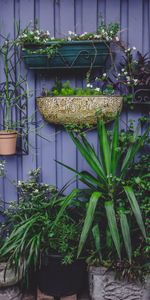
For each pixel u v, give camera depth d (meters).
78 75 2.73
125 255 2.35
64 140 2.76
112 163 2.41
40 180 2.77
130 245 2.17
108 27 2.66
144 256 2.32
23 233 2.34
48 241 2.38
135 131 2.54
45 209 2.53
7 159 2.77
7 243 2.34
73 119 2.54
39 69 2.67
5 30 2.68
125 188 2.28
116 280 2.31
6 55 2.64
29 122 2.74
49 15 2.67
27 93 2.72
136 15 2.71
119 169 2.66
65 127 2.50
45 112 2.56
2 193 2.78
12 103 2.72
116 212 2.34
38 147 2.76
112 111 2.53
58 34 2.69
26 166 2.76
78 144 2.42
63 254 2.35
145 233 2.18
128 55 2.64
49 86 2.73
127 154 2.42
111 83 2.68
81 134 2.53
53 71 2.72
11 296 2.41
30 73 2.71
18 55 2.70
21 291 2.50
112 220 2.19
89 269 2.37
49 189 2.71
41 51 2.48
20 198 2.71
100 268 2.32
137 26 2.71
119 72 2.72
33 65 2.55
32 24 2.67
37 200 2.60
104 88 2.72
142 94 2.65
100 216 2.42
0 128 2.75
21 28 2.67
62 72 2.72
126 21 2.71
